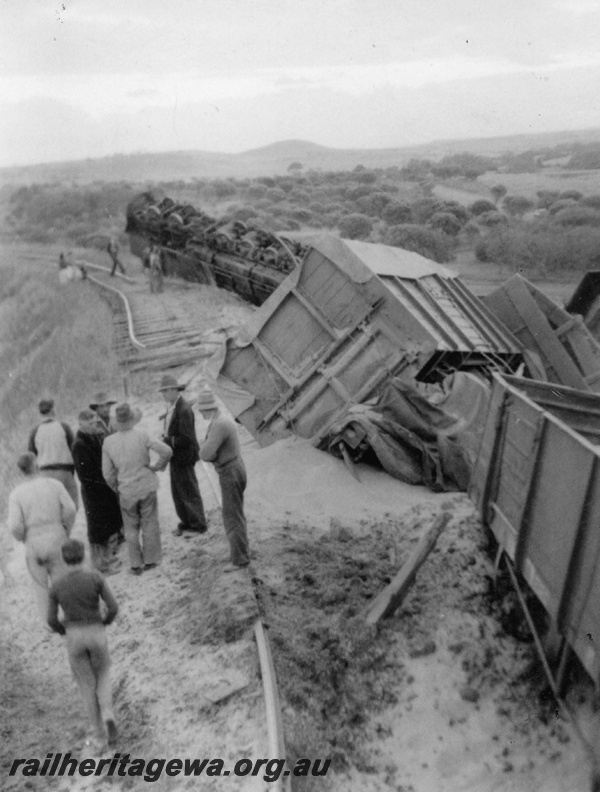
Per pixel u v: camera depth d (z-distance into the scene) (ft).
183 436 27.02
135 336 63.67
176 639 21.26
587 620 15.56
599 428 22.02
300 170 265.75
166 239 89.86
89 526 26.27
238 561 23.98
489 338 38.27
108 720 17.76
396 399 30.78
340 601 22.82
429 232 101.04
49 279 103.30
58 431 27.63
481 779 17.74
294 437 34.73
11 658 21.63
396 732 18.94
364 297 33.68
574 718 17.93
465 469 29.25
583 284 44.68
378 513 28.09
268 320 36.17
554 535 17.54
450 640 21.57
